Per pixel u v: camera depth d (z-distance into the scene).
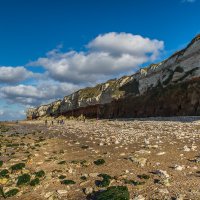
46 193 19.38
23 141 47.03
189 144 31.17
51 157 29.97
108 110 129.88
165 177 20.23
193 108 79.00
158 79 107.19
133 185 19.22
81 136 47.69
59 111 193.00
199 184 18.48
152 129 50.16
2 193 20.05
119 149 31.27
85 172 23.34
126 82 132.12
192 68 88.44
